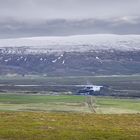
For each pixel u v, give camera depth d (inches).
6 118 5900.6
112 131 4709.6
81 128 4945.9
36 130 4692.4
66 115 6545.3
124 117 6368.1
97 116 6486.2
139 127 5191.9
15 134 4340.6
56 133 4493.1
